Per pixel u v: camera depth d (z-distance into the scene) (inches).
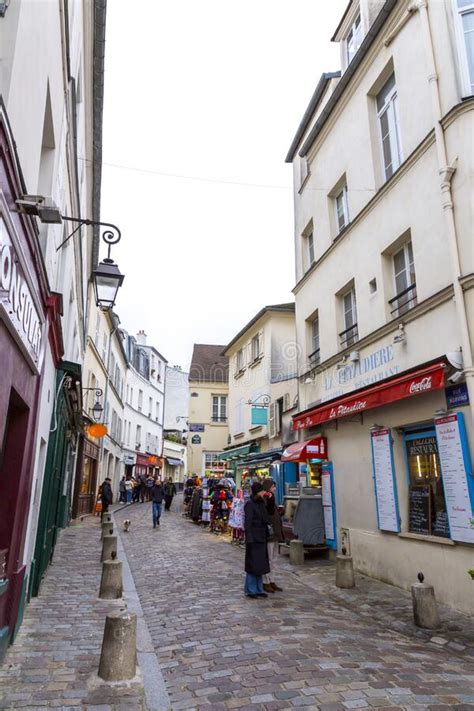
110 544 427.2
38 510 289.0
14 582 210.1
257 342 868.6
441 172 304.5
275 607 278.4
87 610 271.7
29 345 182.2
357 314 427.2
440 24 322.0
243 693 167.3
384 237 388.8
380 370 382.9
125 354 1334.9
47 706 155.2
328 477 451.5
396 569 339.0
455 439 280.5
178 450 2154.3
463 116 295.1
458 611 272.5
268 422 741.9
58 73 227.3
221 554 476.4
